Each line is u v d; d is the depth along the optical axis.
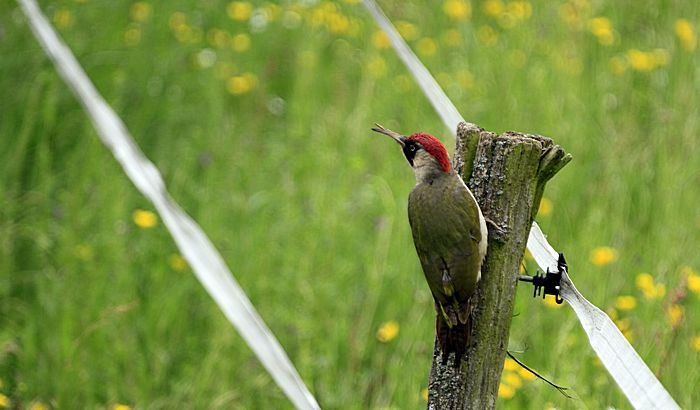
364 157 13.65
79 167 12.97
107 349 10.29
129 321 10.71
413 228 6.71
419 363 9.82
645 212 12.27
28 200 12.41
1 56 14.02
